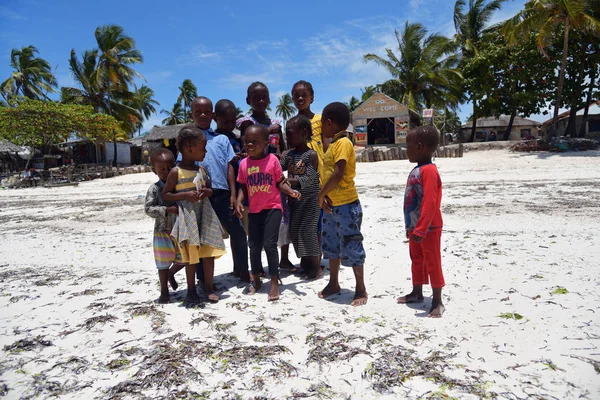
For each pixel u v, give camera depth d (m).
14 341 2.96
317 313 3.34
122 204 12.88
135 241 6.85
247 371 2.44
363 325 3.04
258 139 3.80
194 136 3.57
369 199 10.59
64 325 3.25
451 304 3.39
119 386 2.30
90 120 28.77
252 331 3.00
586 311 3.05
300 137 4.13
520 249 4.95
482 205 8.64
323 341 2.78
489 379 2.25
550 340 2.66
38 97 41.44
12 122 25.45
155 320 3.28
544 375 2.27
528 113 32.97
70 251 6.29
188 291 3.65
